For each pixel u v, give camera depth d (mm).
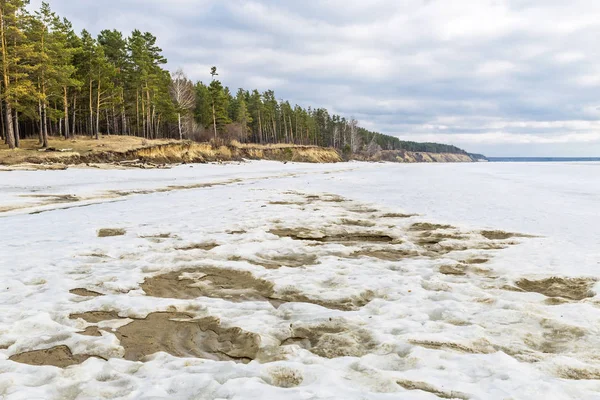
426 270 6957
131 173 31094
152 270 7008
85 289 5926
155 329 4617
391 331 4418
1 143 37281
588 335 4207
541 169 53281
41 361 3773
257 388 3104
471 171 48094
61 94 44625
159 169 36531
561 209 14188
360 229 11039
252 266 7238
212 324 4762
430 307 5152
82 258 7641
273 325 4691
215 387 3146
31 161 30953
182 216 12836
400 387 3135
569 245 8672
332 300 5602
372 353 3898
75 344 4109
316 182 29109
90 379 3375
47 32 38594
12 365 3598
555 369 3494
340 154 109375
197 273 6883
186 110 64312
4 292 5645
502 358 3643
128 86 56594
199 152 50531
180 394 3092
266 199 17828
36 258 7566
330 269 7129
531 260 7461
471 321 4676
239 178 32438
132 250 8352
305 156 83250
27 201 16031
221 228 10828
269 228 11047
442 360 3627
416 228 11078
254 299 5758
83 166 32844
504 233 10180
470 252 8211
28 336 4246
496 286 6078
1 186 20625
